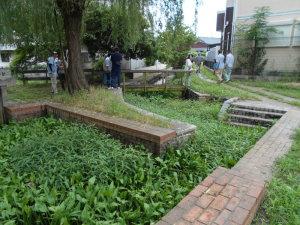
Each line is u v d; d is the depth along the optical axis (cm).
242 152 555
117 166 422
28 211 316
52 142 459
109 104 670
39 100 760
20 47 1230
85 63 1588
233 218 278
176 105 1041
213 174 371
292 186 374
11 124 634
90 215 315
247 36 1644
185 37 1719
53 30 892
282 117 768
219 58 1725
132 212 331
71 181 382
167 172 449
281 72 1612
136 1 711
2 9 639
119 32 899
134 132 510
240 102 975
